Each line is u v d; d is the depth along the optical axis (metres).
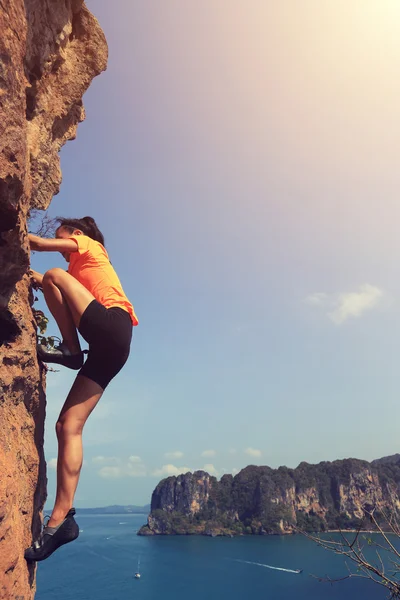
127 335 2.97
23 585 2.31
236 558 152.38
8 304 2.75
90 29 4.50
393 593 3.37
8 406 2.68
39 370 3.28
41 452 3.46
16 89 2.09
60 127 4.57
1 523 2.03
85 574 122.38
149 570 127.12
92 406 2.86
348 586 100.19
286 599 86.75
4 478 2.17
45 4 3.53
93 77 4.59
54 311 3.05
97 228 3.59
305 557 152.12
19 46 2.12
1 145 1.98
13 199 2.14
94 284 3.12
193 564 139.25
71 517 2.62
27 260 2.54
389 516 3.55
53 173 4.52
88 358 2.91
